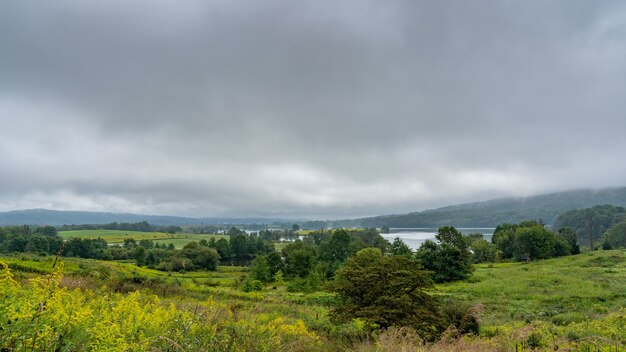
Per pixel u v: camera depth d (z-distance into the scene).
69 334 3.99
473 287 49.94
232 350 5.48
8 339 3.40
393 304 17.39
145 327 5.11
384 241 98.56
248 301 27.58
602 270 61.00
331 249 82.50
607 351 9.95
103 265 34.34
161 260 83.44
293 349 7.12
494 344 8.75
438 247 65.12
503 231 103.81
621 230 120.94
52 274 4.43
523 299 39.41
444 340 8.77
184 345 5.04
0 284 3.99
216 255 85.88
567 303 36.19
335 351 9.84
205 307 7.69
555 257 89.88
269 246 124.62
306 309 26.44
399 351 8.42
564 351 9.68
